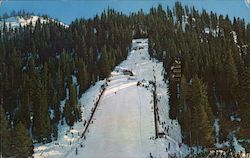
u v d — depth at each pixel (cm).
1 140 6156
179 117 8662
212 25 19575
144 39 18888
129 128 8381
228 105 9012
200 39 15600
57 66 13425
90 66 13350
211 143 7619
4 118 6278
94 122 8919
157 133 7938
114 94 10812
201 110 7656
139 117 8944
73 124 8925
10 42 18200
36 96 9175
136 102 9962
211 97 8994
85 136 8194
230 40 14050
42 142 8231
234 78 8869
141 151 7238
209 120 8006
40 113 8325
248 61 10288
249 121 8038
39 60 16238
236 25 17662
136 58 15825
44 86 10419
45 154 7450
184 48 12619
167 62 12319
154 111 9056
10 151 6372
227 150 7350
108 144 7662
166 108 9612
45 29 19362
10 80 12075
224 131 8188
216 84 9425
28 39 18475
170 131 8344
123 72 13725
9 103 11081
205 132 7556
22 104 9262
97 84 12369
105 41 16800
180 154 7281
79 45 16325
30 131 9075
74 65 13688
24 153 6506
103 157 7081
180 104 8812
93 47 16300
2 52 16162
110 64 13688
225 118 8756
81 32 18150
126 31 17888
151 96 10362
